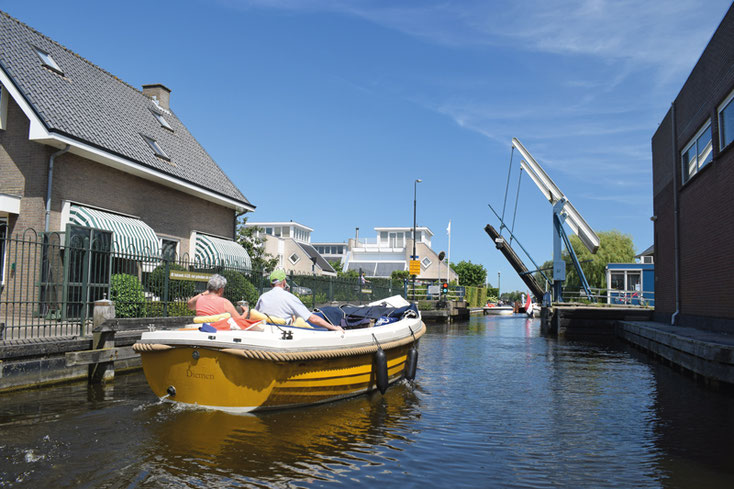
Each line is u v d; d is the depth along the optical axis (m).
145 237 13.38
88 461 4.19
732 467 4.45
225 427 5.22
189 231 16.52
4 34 12.99
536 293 25.95
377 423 5.68
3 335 7.15
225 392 5.64
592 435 5.43
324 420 5.70
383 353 7.07
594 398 7.44
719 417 6.31
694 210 13.98
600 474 4.24
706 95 12.77
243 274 12.71
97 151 12.32
